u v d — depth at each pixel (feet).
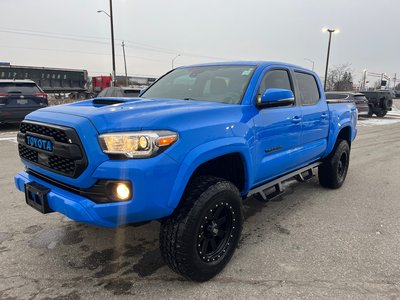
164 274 9.61
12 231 12.21
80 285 9.04
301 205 15.70
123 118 7.95
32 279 9.28
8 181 18.37
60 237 11.77
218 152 9.11
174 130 8.23
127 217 7.86
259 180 11.89
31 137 9.29
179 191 8.27
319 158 16.83
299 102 13.97
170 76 14.10
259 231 12.70
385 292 8.90
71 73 118.01
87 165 7.77
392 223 13.66
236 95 11.07
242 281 9.32
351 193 17.71
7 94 34.94
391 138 41.50
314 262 10.41
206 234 9.16
